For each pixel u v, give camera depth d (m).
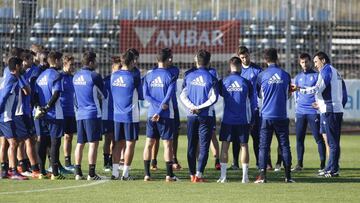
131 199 31.31
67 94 42.88
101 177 39.84
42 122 40.03
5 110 39.28
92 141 38.94
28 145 40.53
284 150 38.84
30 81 40.41
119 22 77.19
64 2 76.12
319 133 45.56
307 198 32.03
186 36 76.56
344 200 31.55
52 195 32.47
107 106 45.09
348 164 50.50
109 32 77.69
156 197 32.00
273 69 38.66
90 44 77.81
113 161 39.84
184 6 76.94
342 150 61.19
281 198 31.98
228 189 35.06
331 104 41.75
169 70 42.91
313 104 42.81
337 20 76.94
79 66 77.50
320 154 45.41
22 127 39.56
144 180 39.03
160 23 76.81
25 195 32.44
